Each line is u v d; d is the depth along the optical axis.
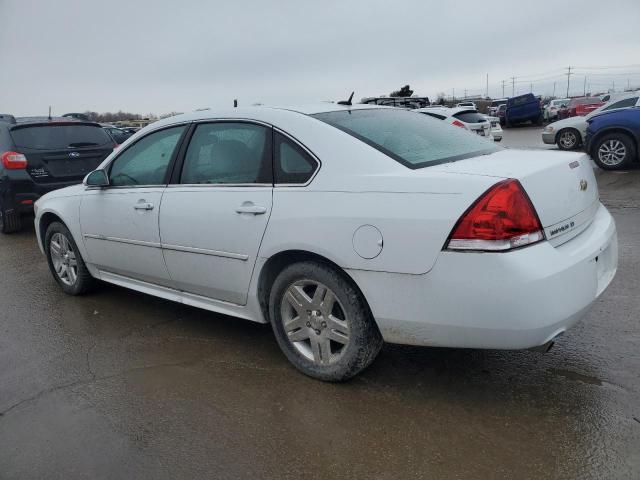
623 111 10.91
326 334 3.20
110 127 17.64
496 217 2.54
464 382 3.23
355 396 3.14
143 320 4.50
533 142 21.58
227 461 2.65
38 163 7.97
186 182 3.84
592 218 3.22
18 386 3.48
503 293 2.54
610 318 3.98
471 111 15.55
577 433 2.70
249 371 3.52
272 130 3.38
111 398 3.28
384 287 2.84
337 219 2.95
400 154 3.04
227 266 3.54
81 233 4.73
